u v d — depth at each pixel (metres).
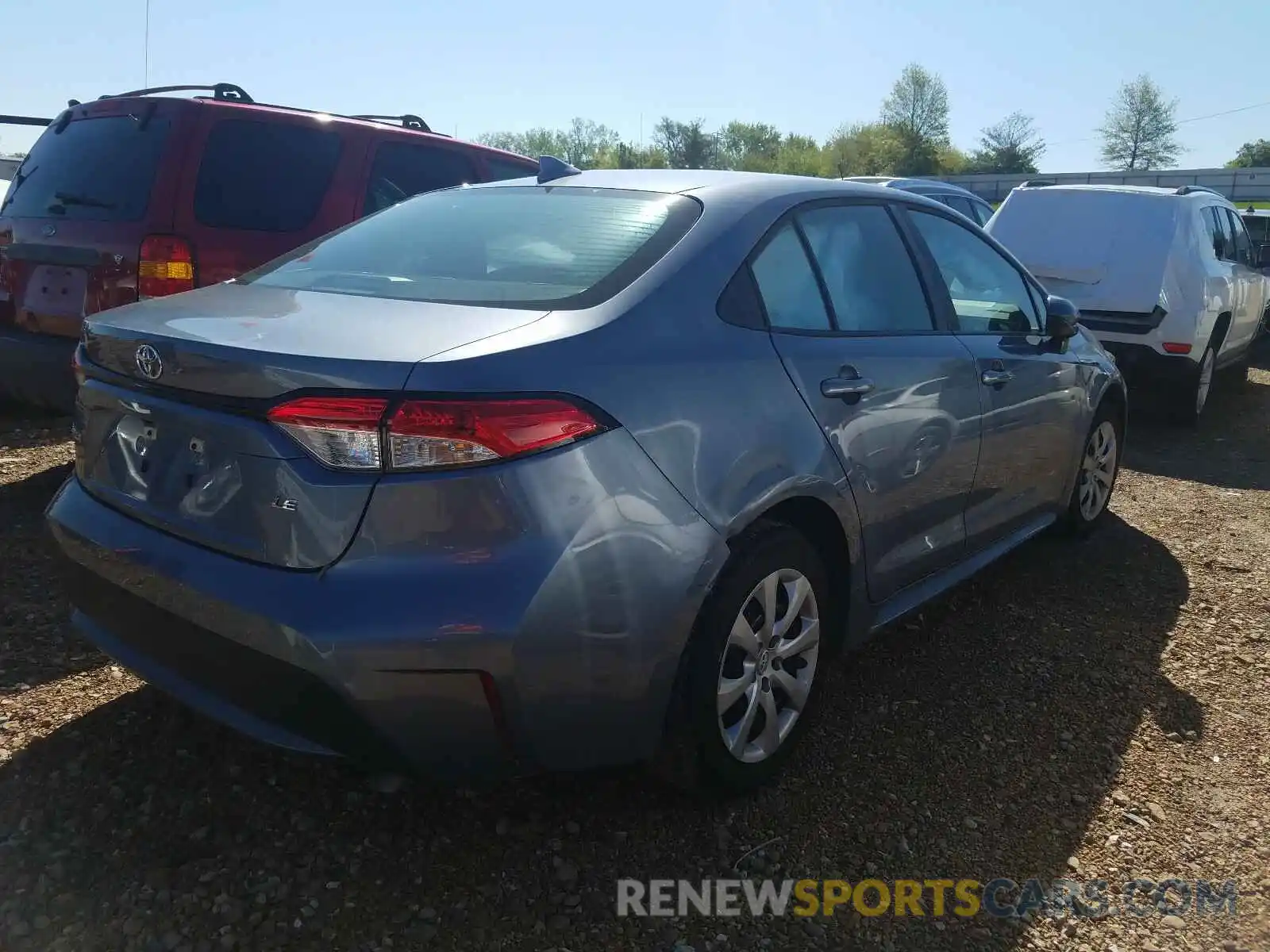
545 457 2.11
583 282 2.54
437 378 2.04
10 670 3.16
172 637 2.29
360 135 5.39
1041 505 4.30
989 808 2.78
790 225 2.99
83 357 2.64
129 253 4.52
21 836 2.42
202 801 2.61
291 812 2.60
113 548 2.39
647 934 2.26
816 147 85.38
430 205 3.29
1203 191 8.68
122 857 2.38
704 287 2.62
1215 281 7.81
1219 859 2.61
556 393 2.15
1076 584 4.44
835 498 2.81
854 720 3.21
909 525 3.25
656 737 2.39
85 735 2.86
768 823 2.68
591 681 2.20
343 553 2.05
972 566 3.79
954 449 3.41
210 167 4.70
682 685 2.45
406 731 2.09
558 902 2.34
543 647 2.11
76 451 2.69
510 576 2.06
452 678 2.06
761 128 86.62
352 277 2.78
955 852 2.60
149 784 2.66
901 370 3.12
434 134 5.99
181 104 4.69
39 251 4.72
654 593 2.27
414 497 2.03
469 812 2.65
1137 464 6.64
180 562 2.24
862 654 3.70
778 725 2.78
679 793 2.68
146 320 2.48
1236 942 2.33
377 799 2.68
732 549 2.51
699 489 2.38
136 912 2.21
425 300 2.50
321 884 2.35
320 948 2.16
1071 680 3.54
